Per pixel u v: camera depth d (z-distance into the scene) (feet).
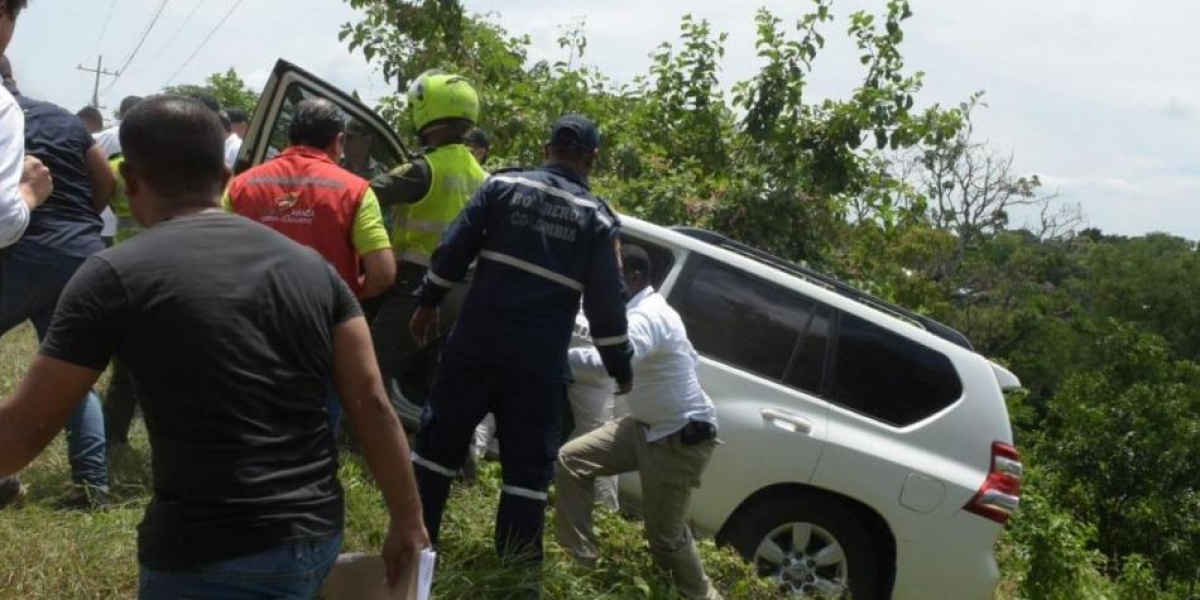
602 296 15.35
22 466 8.16
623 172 36.50
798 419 20.22
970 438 20.89
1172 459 70.23
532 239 15.35
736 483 19.99
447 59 37.42
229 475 8.18
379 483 9.20
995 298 147.43
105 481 16.49
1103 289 193.77
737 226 35.81
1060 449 72.43
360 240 16.07
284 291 8.55
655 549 17.62
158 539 8.22
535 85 38.58
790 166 36.29
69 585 13.79
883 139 36.32
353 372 8.92
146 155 8.68
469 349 15.35
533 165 36.22
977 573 20.61
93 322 8.07
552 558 16.72
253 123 19.80
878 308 22.13
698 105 38.58
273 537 8.25
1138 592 40.42
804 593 20.22
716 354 20.40
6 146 12.92
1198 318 187.73
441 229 19.84
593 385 20.06
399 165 21.11
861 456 20.21
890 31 36.29
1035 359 137.59
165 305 8.16
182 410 8.17
